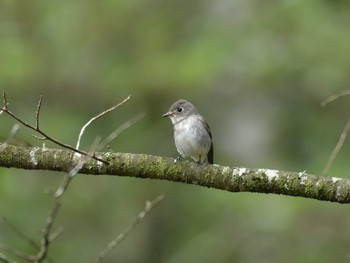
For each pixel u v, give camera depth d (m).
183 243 16.89
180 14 17.59
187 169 7.84
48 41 17.42
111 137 7.94
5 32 17.31
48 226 6.41
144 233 17.20
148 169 7.85
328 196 7.52
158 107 17.14
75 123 16.86
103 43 17.47
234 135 16.67
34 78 17.06
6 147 7.86
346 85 15.88
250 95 16.77
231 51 16.36
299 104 16.47
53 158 7.82
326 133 16.05
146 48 17.19
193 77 16.22
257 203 15.56
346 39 15.93
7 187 15.79
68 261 16.00
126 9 17.64
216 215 16.14
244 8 16.97
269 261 15.10
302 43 16.12
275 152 16.27
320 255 14.79
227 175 7.77
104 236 16.89
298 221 15.18
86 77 17.17
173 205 17.19
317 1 16.30
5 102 7.02
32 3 17.58
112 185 17.39
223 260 15.57
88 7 17.67
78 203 16.97
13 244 15.02
